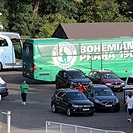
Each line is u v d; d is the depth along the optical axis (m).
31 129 44.00
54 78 77.06
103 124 47.22
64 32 107.81
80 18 132.25
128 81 59.88
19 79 83.19
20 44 91.56
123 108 58.06
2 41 90.56
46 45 76.31
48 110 55.94
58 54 77.19
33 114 52.84
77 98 52.66
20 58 91.88
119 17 133.62
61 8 131.50
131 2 140.75
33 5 133.00
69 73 70.81
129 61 81.00
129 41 80.81
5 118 49.16
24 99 59.19
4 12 127.44
